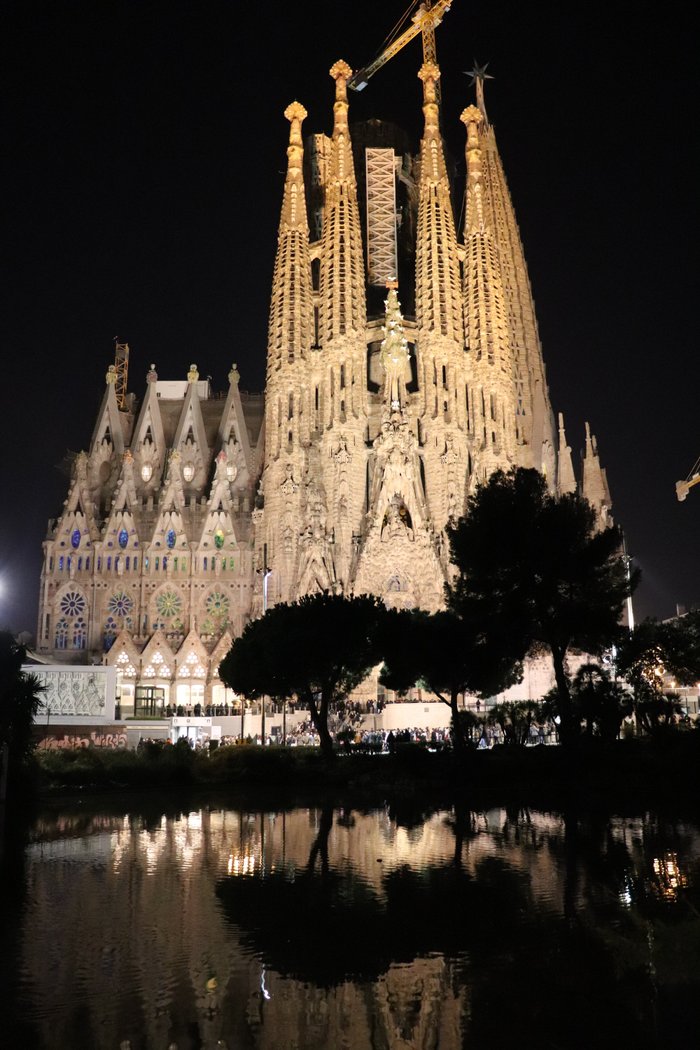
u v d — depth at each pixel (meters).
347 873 21.02
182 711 94.81
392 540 109.50
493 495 50.12
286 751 55.25
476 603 49.88
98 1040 10.91
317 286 134.38
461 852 23.78
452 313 122.00
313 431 119.44
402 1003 12.02
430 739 79.38
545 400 142.75
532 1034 10.87
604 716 49.00
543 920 16.05
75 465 128.75
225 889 19.34
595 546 47.81
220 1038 10.95
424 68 132.12
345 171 126.06
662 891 18.31
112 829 29.89
